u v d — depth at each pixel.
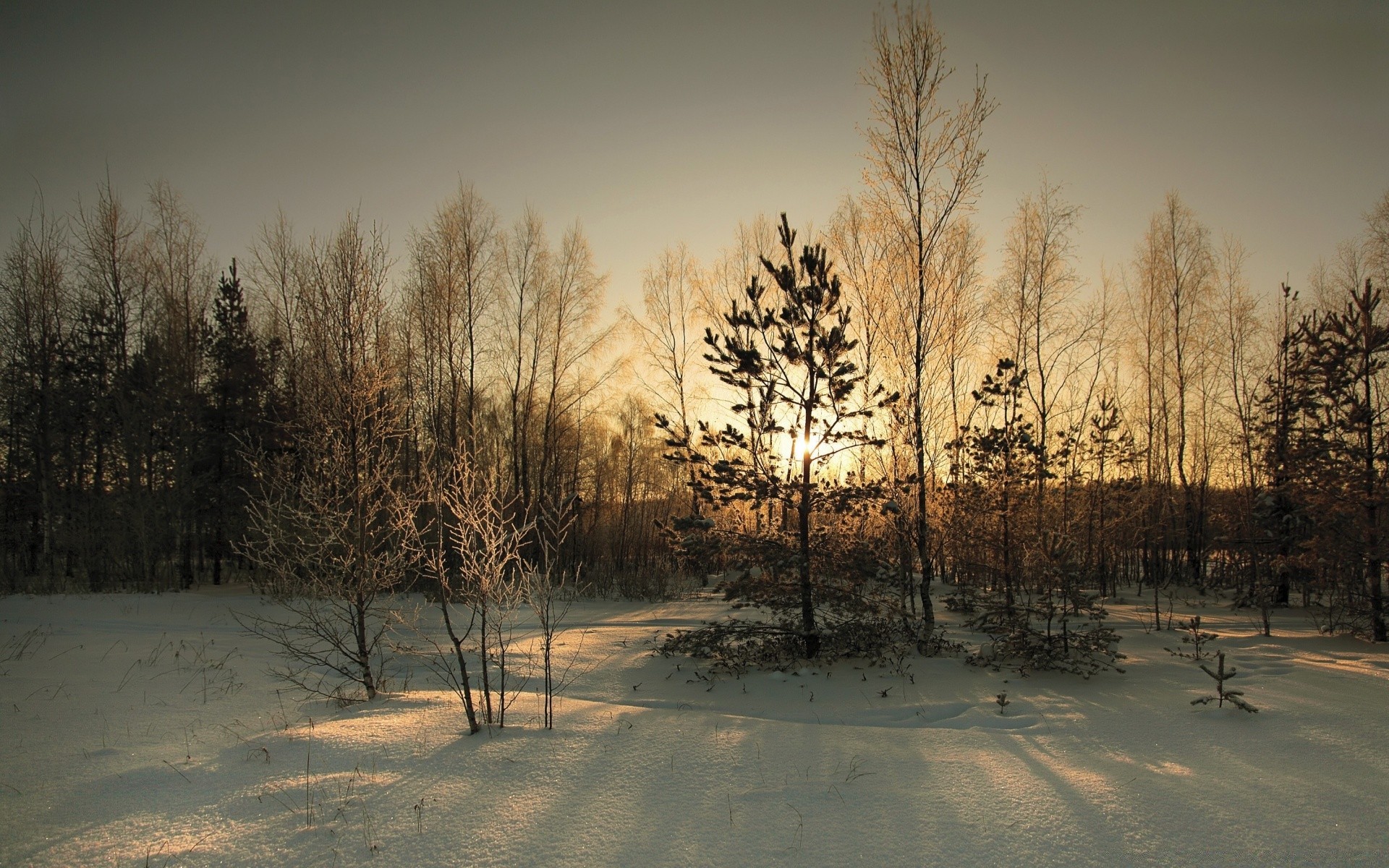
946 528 14.48
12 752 5.32
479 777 4.86
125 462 22.64
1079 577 9.10
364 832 4.01
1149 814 4.27
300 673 8.91
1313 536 13.17
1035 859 3.72
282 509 8.85
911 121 12.74
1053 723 6.43
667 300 25.31
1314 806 4.38
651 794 4.60
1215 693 7.45
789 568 9.59
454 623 13.80
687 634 9.89
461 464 7.78
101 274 23.55
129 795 4.50
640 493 36.75
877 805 4.42
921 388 12.72
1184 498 25.17
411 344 22.27
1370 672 8.33
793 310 9.53
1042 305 17.91
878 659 9.61
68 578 21.86
